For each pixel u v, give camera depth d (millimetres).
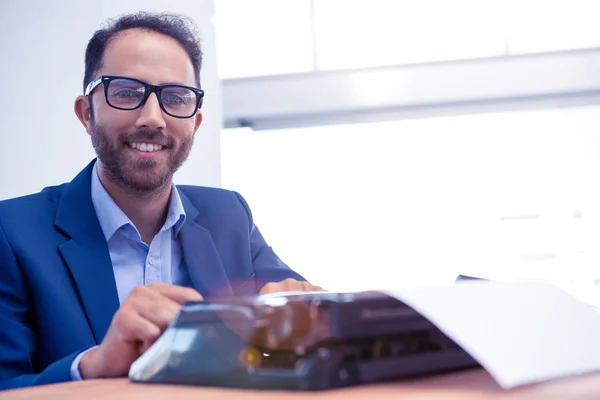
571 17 2449
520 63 2475
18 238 1180
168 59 1320
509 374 501
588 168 2486
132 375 626
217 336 560
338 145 2576
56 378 795
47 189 1366
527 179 2512
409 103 2518
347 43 2531
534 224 2502
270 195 2586
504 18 2477
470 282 673
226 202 1584
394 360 544
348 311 525
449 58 2504
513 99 2506
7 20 2270
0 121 2260
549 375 528
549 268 2480
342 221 2572
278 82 2543
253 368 523
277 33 2545
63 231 1229
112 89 1285
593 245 2457
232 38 2553
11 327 1095
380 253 2553
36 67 2273
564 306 667
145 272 1338
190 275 1362
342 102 2529
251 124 2594
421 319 572
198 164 2252
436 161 2547
